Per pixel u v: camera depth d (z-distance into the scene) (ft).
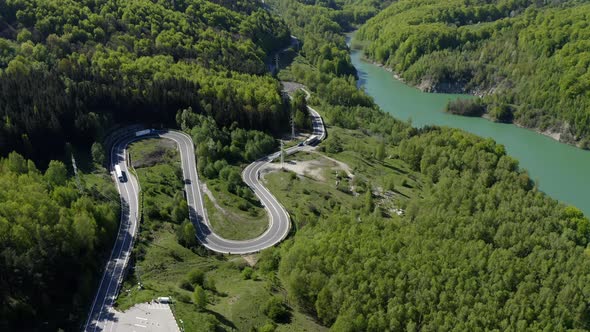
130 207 541.34
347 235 469.98
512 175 634.84
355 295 393.70
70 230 425.69
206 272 464.65
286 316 401.90
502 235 501.15
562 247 482.28
